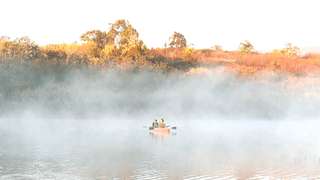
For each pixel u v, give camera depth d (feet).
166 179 148.15
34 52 471.62
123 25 527.40
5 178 146.51
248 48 572.92
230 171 163.02
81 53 506.48
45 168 163.12
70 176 150.30
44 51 483.10
